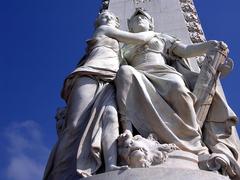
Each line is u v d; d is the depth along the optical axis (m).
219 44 7.95
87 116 7.27
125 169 6.19
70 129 7.23
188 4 10.82
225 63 7.96
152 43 8.39
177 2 10.65
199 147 7.01
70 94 7.76
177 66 8.34
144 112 7.19
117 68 7.96
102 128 6.98
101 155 6.73
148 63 8.02
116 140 6.78
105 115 7.10
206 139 7.55
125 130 6.99
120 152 6.61
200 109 7.58
